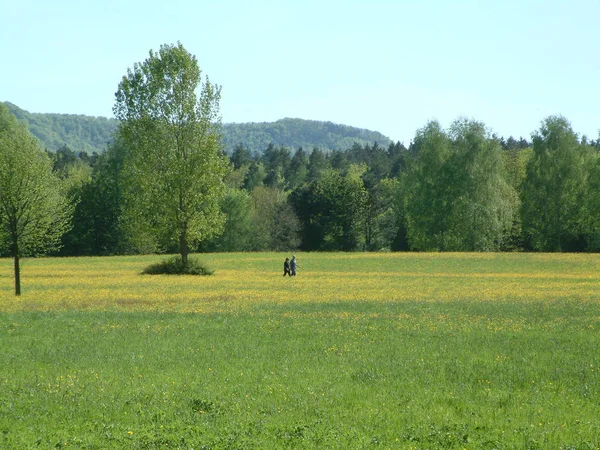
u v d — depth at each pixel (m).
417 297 58.31
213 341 36.00
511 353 32.25
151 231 92.00
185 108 92.69
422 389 25.12
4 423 20.09
